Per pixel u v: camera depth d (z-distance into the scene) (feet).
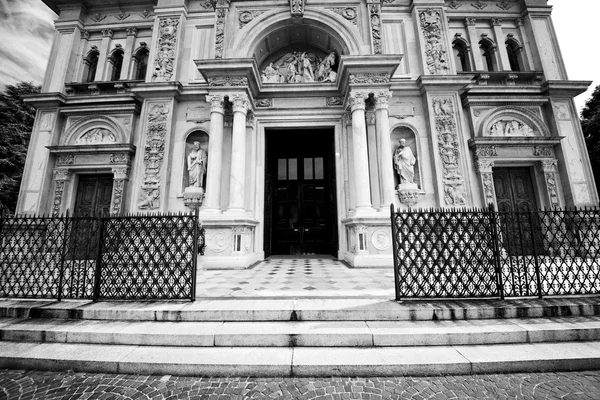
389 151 30.50
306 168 42.34
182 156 35.55
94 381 9.41
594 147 53.47
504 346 10.78
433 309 12.50
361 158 29.71
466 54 41.14
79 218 15.56
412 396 8.37
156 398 8.39
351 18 34.81
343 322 12.21
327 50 38.70
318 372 9.54
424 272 15.76
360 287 17.22
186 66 38.19
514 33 41.42
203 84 37.32
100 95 38.22
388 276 21.27
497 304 13.03
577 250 14.42
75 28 41.96
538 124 36.35
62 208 35.88
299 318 12.49
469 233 14.40
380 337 10.92
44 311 13.24
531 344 10.91
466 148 34.19
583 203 33.71
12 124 60.70
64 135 37.40
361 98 31.01
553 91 36.35
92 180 37.96
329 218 39.75
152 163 34.45
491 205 14.60
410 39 38.70
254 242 33.06
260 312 12.59
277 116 36.24
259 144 35.78
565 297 14.03
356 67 31.22
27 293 14.93
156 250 14.97
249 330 11.43
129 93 37.73
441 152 34.27
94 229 15.49
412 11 39.42
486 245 14.32
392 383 9.07
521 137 34.47
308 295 15.23
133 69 41.45
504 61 39.88
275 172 42.34
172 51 37.91
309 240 40.55
